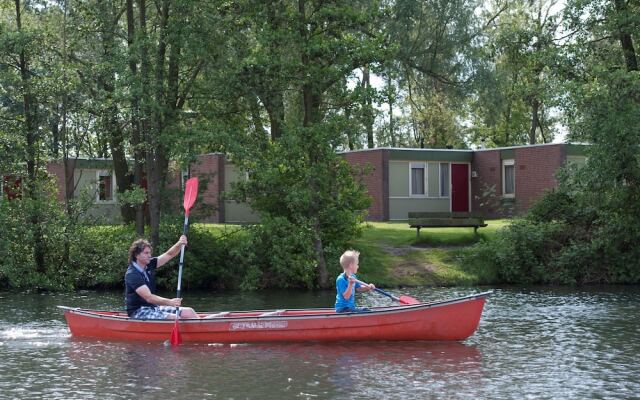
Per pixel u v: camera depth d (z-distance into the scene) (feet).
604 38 80.84
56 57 76.79
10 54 73.15
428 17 86.17
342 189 75.82
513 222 81.25
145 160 78.33
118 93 69.62
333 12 71.67
